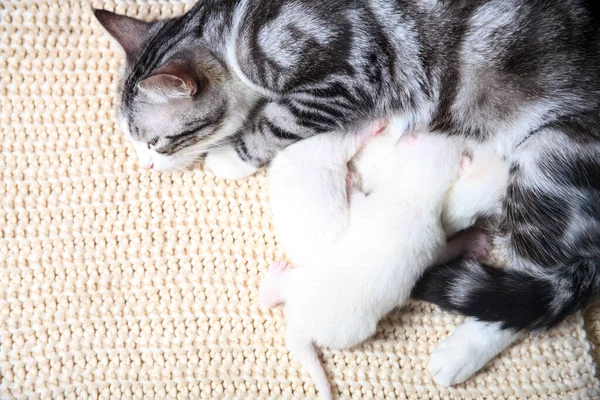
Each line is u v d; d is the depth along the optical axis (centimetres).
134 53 74
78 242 80
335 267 74
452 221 77
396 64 74
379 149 78
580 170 74
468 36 73
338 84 74
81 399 78
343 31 72
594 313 82
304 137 76
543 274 76
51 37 81
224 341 80
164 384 79
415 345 80
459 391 79
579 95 73
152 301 80
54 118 80
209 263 80
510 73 73
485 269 77
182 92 70
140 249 80
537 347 80
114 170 80
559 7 72
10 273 79
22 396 78
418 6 73
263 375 79
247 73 74
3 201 79
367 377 79
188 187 81
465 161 76
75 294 79
